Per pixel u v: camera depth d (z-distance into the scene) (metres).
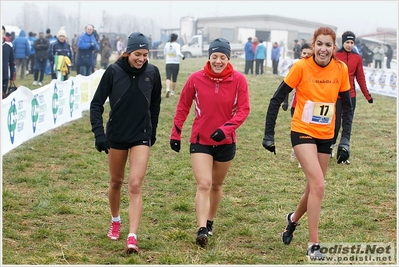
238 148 11.89
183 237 6.77
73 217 7.54
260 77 29.03
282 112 16.86
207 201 6.43
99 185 9.07
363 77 10.08
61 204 8.00
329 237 6.86
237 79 6.47
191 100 6.66
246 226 7.24
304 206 6.45
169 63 19.09
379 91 23.62
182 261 6.00
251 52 30.91
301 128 6.16
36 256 6.12
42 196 8.31
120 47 39.09
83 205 8.00
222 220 7.50
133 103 6.37
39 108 12.41
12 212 7.59
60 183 9.12
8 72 15.02
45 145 11.70
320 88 6.10
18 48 24.91
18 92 11.09
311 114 6.12
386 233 7.04
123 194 8.56
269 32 56.16
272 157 11.15
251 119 15.33
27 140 11.76
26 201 8.10
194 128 6.57
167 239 6.71
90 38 19.97
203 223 6.38
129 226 6.84
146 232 6.97
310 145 6.13
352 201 8.38
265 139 6.31
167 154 11.22
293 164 10.62
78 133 13.16
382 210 7.98
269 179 9.55
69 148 11.59
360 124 15.36
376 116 16.84
